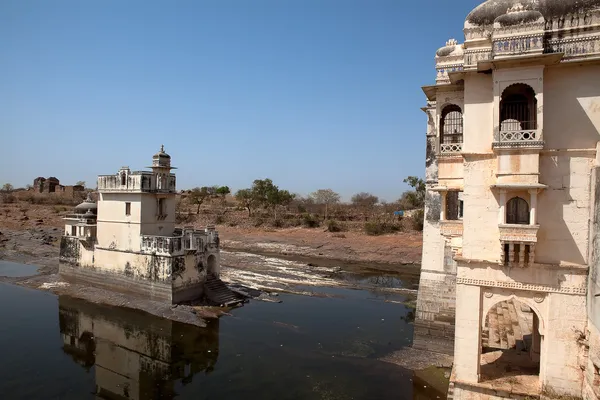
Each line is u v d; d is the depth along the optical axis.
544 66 11.65
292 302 30.69
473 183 12.77
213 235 31.27
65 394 17.50
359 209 76.38
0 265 43.03
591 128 11.68
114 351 22.06
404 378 18.16
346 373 18.75
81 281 32.38
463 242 12.94
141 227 28.69
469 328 12.90
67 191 89.00
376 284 36.72
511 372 13.62
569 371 11.83
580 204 11.77
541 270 12.07
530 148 11.68
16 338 23.53
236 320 26.28
